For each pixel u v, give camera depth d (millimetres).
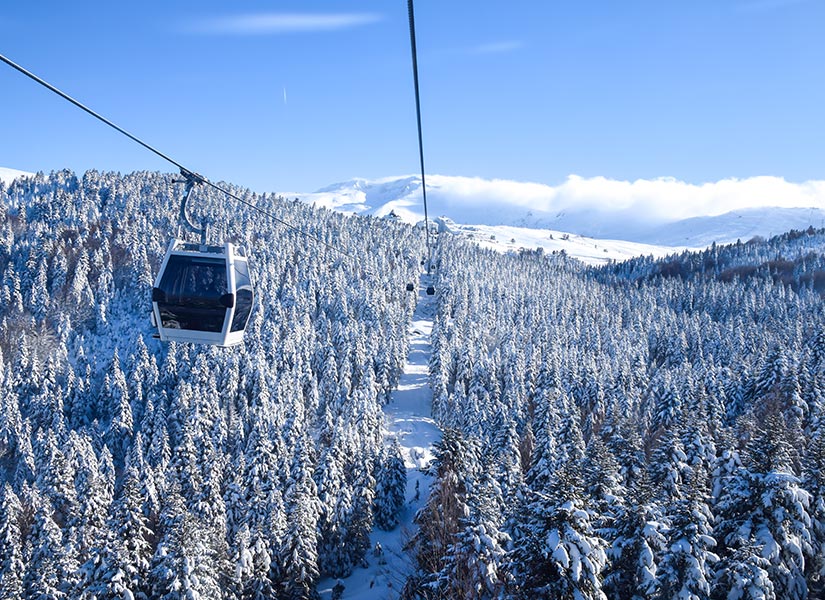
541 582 22000
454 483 35219
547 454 47031
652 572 24359
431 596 25500
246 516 50625
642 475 28984
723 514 30094
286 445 65312
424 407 127562
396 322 155875
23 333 136625
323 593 50938
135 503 38375
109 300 165375
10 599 41406
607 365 107250
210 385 103125
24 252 193500
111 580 33031
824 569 29734
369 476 59281
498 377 113438
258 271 184250
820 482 31750
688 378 79750
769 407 68562
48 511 45500
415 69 8820
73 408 112438
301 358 123750
